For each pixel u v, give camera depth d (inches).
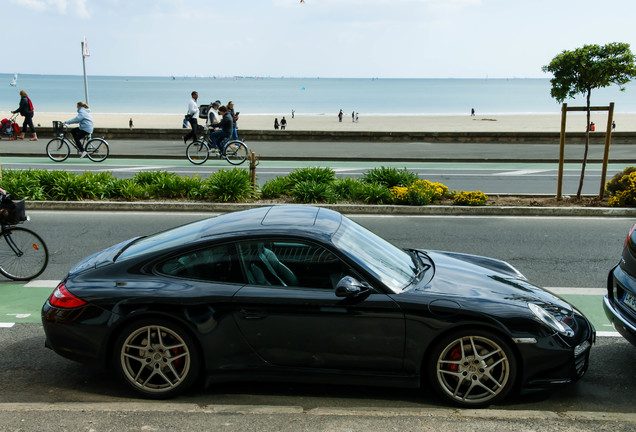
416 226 378.3
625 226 383.2
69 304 152.9
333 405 153.5
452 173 640.4
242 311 149.5
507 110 5007.4
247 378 153.3
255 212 179.2
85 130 689.6
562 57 410.3
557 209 419.5
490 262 193.6
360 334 148.4
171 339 152.6
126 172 608.4
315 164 712.4
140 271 156.9
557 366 147.9
